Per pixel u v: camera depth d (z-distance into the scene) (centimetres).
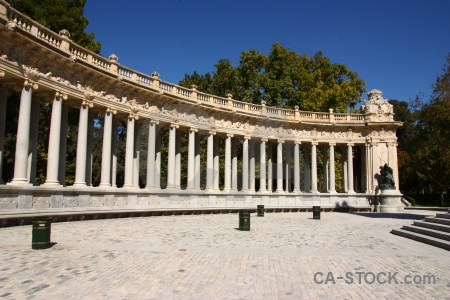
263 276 1149
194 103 4159
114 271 1156
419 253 1636
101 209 3048
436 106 5050
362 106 5472
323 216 3881
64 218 2544
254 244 1767
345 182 5509
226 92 6281
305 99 6319
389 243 1922
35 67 2653
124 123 5469
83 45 4738
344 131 5288
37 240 1453
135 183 3728
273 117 4922
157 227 2394
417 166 7175
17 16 2489
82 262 1261
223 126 4575
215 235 2064
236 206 4406
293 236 2105
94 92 3192
